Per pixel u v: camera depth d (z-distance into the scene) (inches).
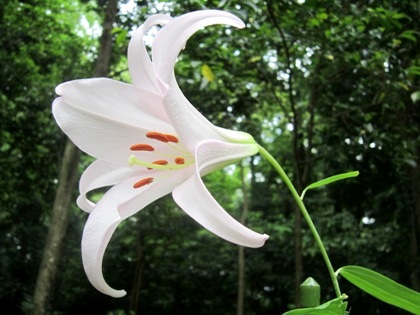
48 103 472.7
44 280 320.5
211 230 45.6
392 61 247.9
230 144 55.8
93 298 649.6
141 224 625.3
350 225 459.8
